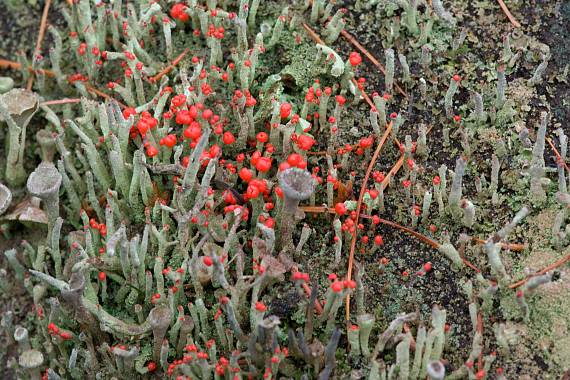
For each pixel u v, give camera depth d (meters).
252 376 0.18
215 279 0.19
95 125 0.20
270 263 0.18
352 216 0.19
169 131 0.20
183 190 0.19
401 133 0.20
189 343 0.18
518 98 0.20
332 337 0.17
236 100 0.20
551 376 0.18
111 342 0.19
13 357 0.20
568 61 0.20
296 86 0.20
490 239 0.18
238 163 0.20
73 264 0.19
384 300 0.19
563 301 0.18
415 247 0.19
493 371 0.18
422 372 0.18
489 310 0.19
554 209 0.19
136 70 0.20
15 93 0.20
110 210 0.19
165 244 0.19
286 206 0.18
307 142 0.19
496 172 0.19
